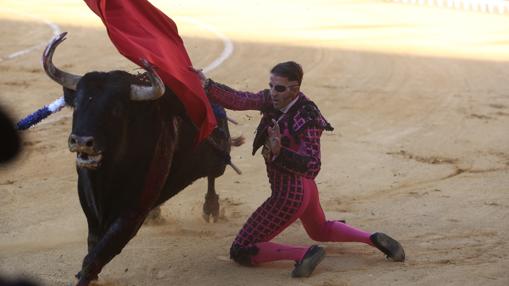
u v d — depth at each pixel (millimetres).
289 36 36562
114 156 9430
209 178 13008
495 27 42031
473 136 20344
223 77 27047
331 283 10430
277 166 10711
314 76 27531
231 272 10906
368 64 30328
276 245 10852
